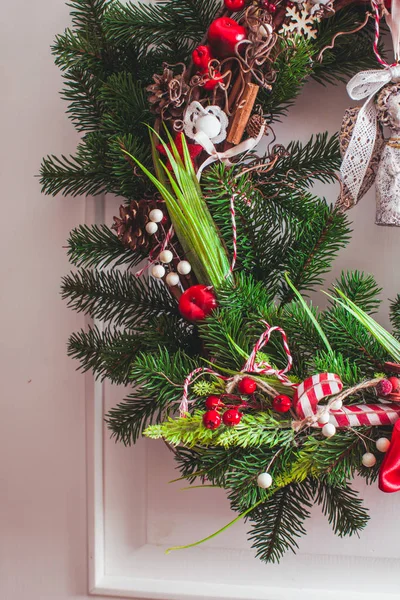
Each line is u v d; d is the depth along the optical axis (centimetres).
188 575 134
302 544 133
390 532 132
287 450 114
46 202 137
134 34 127
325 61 126
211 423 109
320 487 122
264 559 126
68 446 137
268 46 118
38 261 138
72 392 137
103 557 136
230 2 120
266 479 111
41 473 138
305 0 120
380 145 123
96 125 129
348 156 122
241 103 119
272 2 120
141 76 129
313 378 111
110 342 128
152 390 117
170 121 122
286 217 124
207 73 119
